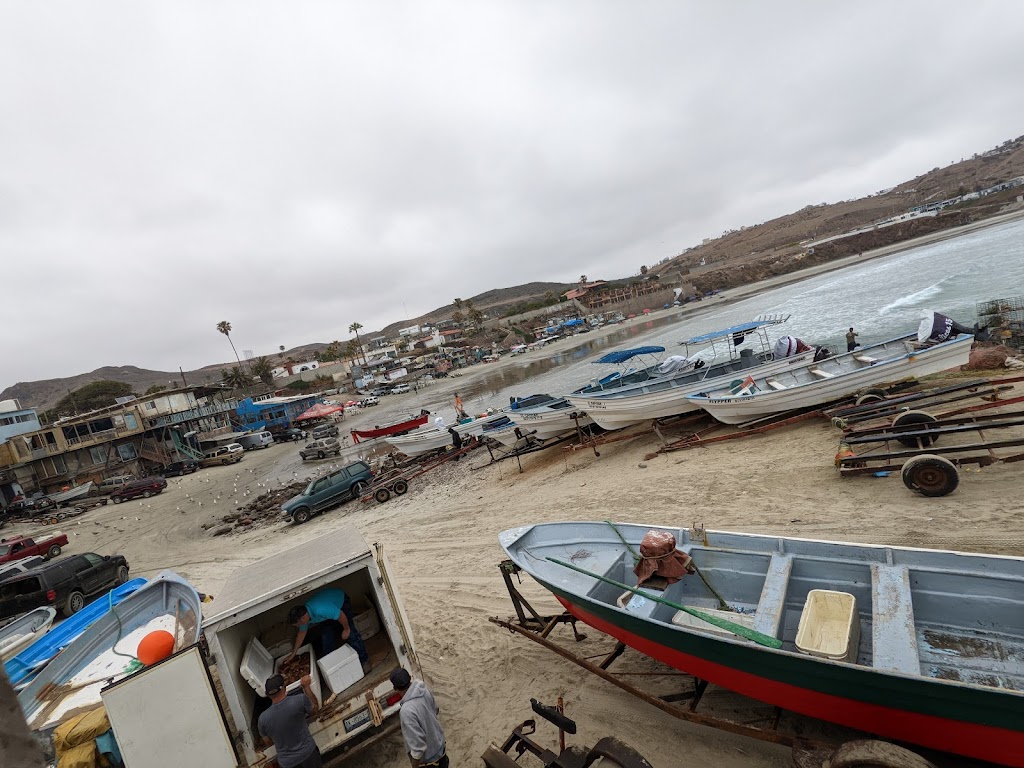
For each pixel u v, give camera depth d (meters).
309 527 19.97
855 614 4.82
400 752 6.06
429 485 20.78
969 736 3.95
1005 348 16.00
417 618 9.32
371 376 104.44
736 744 4.99
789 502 9.85
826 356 19.39
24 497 44.28
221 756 4.79
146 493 39.66
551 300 154.38
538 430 20.39
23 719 1.97
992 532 7.32
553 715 4.54
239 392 95.62
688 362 20.78
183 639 5.80
